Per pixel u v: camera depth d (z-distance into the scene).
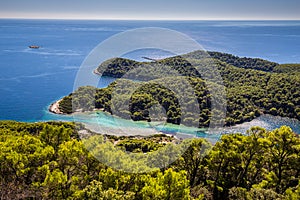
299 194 17.97
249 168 24.52
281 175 23.75
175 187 16.05
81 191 15.21
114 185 15.97
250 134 23.97
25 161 18.48
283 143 23.02
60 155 18.39
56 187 16.52
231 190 20.31
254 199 18.66
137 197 16.44
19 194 16.16
